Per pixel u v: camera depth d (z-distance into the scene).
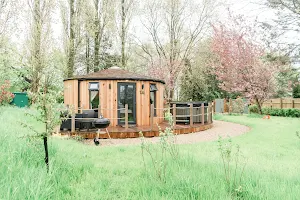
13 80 29.03
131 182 4.41
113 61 27.28
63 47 22.83
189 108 14.59
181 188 3.86
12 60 25.61
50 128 4.71
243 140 10.38
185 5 25.11
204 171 4.69
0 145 4.94
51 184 3.88
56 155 5.33
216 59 30.47
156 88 14.87
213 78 34.00
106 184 4.36
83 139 10.76
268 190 3.70
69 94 14.34
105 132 11.02
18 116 12.30
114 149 7.81
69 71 22.61
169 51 25.67
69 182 4.29
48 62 22.66
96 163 5.86
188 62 30.69
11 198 2.99
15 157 4.45
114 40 25.81
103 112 13.31
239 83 24.22
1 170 3.73
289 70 8.93
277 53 7.84
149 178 4.45
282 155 7.67
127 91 13.74
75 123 11.52
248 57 22.56
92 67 26.28
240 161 6.28
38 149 5.04
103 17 24.30
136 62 32.47
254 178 4.28
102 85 13.46
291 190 3.79
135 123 13.73
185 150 7.72
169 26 25.41
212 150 7.94
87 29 22.70
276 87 23.69
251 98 24.11
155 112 14.93
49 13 21.69
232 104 27.62
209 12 25.00
